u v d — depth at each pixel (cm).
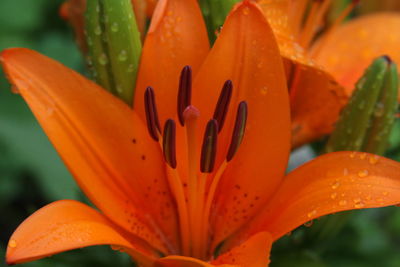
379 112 34
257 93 33
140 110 33
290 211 33
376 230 42
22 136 49
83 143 32
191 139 33
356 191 32
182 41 33
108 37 33
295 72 35
